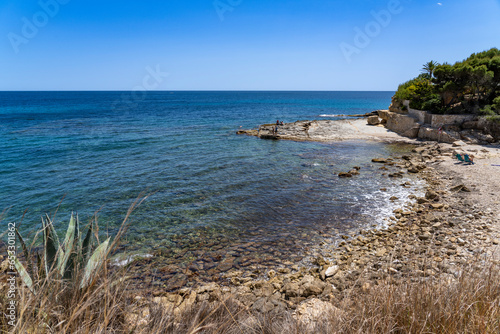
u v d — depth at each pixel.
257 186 17.97
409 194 16.39
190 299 6.59
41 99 154.12
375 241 10.73
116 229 11.93
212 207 14.59
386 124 44.12
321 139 35.97
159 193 16.64
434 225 11.62
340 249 10.34
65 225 12.20
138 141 34.50
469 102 35.09
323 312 4.09
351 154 27.94
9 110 84.12
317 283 7.82
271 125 46.75
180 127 47.91
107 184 18.20
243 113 76.75
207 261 9.62
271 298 7.01
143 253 9.95
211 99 172.00
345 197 16.06
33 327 2.64
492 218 11.94
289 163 24.17
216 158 25.88
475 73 31.30
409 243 10.15
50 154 27.30
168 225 12.47
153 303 3.83
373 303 3.58
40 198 15.65
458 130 30.53
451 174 19.50
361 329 3.12
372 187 17.78
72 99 156.00
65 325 2.67
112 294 3.41
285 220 13.05
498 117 28.02
